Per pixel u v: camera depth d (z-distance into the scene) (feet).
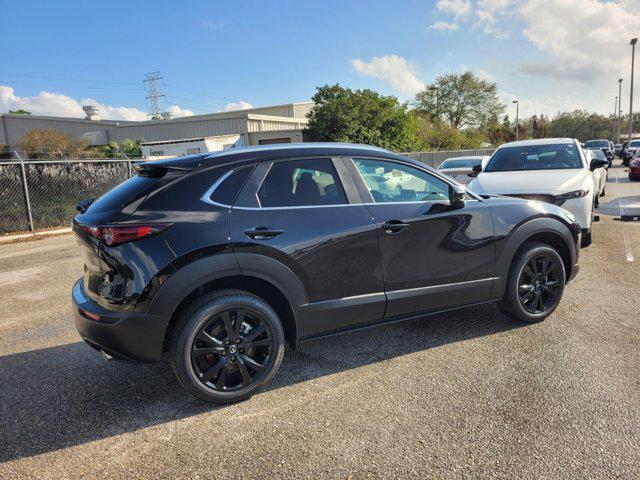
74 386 11.19
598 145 116.16
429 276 12.02
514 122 204.74
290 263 10.25
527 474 7.68
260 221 10.07
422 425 9.15
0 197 35.06
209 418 9.69
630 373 10.80
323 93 92.17
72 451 8.70
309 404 10.09
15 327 15.25
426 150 111.75
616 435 8.59
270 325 10.28
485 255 12.74
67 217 38.63
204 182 9.96
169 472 8.05
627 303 15.43
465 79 163.63
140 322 9.19
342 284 10.93
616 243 24.30
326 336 11.10
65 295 18.85
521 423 9.08
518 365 11.43
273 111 134.82
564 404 9.66
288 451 8.52
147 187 9.80
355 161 11.50
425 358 12.06
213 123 97.50
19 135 111.86
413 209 11.75
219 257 9.56
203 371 9.94
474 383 10.67
